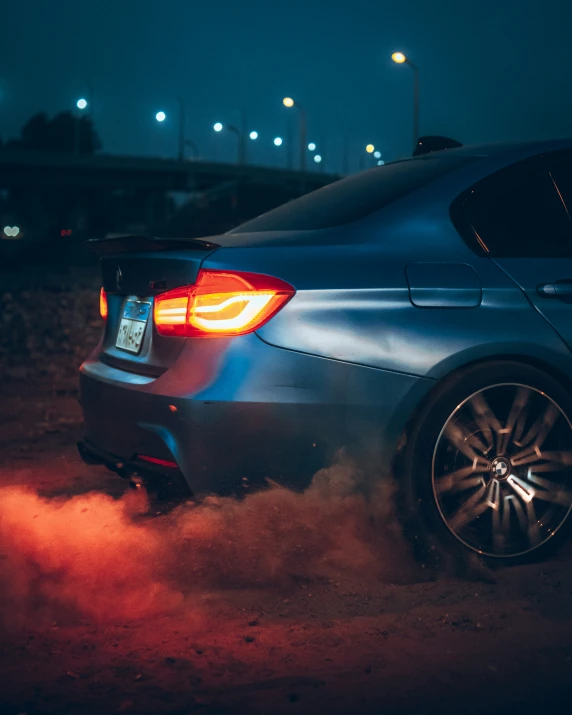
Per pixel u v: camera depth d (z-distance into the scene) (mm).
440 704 2490
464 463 3498
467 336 3410
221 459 3217
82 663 2770
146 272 3586
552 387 3562
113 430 3625
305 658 2799
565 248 3742
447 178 3721
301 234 3551
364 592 3305
